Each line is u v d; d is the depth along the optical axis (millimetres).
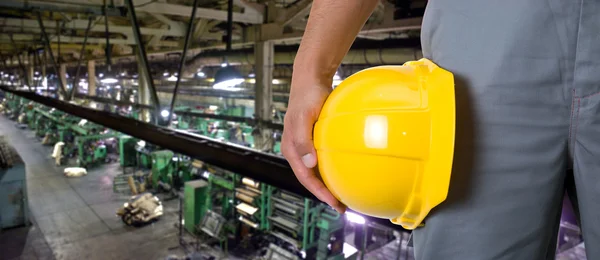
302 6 10312
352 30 679
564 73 517
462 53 583
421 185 584
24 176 14625
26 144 28469
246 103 23812
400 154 578
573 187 638
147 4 9500
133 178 18812
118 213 15344
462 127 573
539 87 525
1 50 25531
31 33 13867
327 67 697
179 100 30047
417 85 600
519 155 542
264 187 11172
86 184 19578
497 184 561
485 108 553
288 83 19328
